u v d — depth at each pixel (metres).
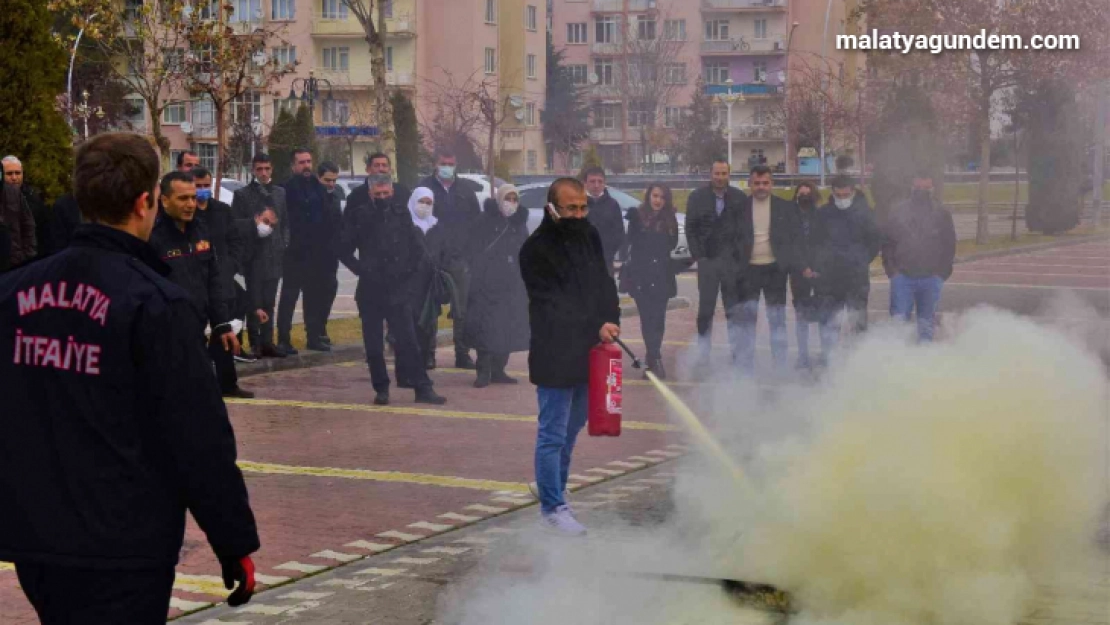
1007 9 30.84
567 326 7.15
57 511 3.42
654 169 73.75
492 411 11.47
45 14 16.59
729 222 13.19
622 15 80.06
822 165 46.41
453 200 13.90
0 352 3.51
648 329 13.27
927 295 12.80
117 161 3.56
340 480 8.75
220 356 10.28
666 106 75.75
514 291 12.66
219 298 10.16
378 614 5.92
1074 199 37.91
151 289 3.48
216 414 3.51
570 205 7.25
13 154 16.36
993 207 48.22
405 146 40.75
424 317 13.01
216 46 20.38
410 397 12.24
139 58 22.62
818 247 13.01
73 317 3.47
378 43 25.66
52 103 16.77
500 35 74.81
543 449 7.28
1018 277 24.69
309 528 7.49
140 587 3.46
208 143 65.25
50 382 3.47
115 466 3.45
